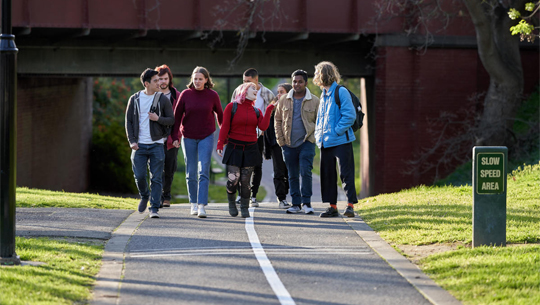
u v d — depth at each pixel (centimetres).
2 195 1495
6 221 1501
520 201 2441
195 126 2241
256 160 2256
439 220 2045
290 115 2291
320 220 2183
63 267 1512
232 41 4688
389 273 1496
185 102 2227
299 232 1966
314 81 2155
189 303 1277
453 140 4216
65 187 5984
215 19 4306
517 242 1736
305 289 1376
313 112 2295
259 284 1411
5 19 1481
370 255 1667
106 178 6950
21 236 1892
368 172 4909
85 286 1387
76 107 6378
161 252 1708
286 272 1506
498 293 1291
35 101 5084
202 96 2231
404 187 4516
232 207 2288
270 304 1277
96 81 7606
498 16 3994
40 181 5219
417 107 4469
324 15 4378
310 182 2344
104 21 4175
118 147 6962
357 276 1472
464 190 2845
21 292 1262
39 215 2261
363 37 4647
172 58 4697
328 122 2155
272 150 2505
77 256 1639
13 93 1488
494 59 3866
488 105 4088
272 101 2244
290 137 2297
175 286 1393
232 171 2238
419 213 2200
